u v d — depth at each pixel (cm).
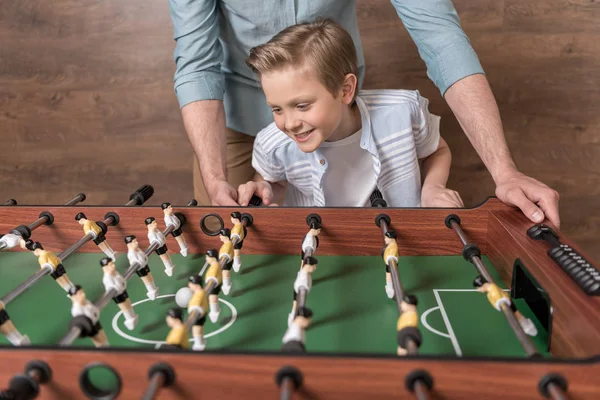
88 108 263
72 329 75
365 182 161
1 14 255
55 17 254
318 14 160
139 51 255
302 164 159
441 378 64
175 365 66
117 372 67
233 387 66
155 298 104
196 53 156
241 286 109
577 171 260
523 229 106
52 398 69
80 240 113
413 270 113
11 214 124
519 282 101
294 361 65
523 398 65
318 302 102
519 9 242
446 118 255
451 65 141
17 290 92
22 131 269
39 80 262
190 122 156
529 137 256
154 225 111
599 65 247
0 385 69
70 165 272
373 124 154
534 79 250
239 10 159
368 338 90
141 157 268
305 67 131
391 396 65
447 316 96
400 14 151
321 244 121
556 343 85
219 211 121
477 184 262
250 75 172
